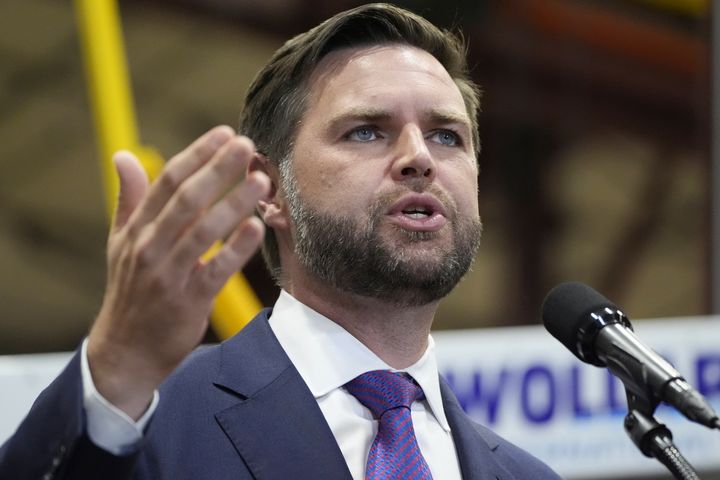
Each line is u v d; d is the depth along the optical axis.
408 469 5.21
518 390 8.18
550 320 5.60
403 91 5.68
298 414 5.27
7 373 6.90
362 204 5.46
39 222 19.48
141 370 4.27
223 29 19.44
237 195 4.02
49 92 19.33
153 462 5.01
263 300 16.50
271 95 6.13
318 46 5.92
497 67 20.42
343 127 5.65
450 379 8.02
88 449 4.21
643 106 20.75
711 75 10.89
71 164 19.52
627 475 8.36
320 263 5.58
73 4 19.23
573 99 20.75
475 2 19.58
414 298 5.53
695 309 21.34
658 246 21.39
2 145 19.27
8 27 19.03
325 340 5.68
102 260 19.70
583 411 8.31
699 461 8.52
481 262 20.64
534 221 20.92
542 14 20.36
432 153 5.70
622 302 21.38
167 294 4.12
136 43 19.20
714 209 10.80
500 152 20.81
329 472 5.08
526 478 6.02
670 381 4.93
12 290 19.39
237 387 5.40
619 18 20.44
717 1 10.83
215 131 4.07
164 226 4.02
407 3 17.66
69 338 19.59
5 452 4.38
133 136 7.91
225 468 5.07
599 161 21.06
